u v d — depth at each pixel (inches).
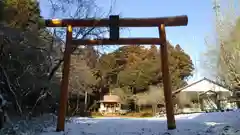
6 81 546.9
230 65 952.3
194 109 1692.9
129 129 537.3
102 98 1756.9
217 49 1100.5
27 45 565.3
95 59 772.6
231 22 939.3
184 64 2064.5
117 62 1673.2
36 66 619.2
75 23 549.0
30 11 550.9
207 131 473.7
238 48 896.3
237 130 447.8
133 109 1776.6
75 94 1231.5
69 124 602.5
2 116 461.1
